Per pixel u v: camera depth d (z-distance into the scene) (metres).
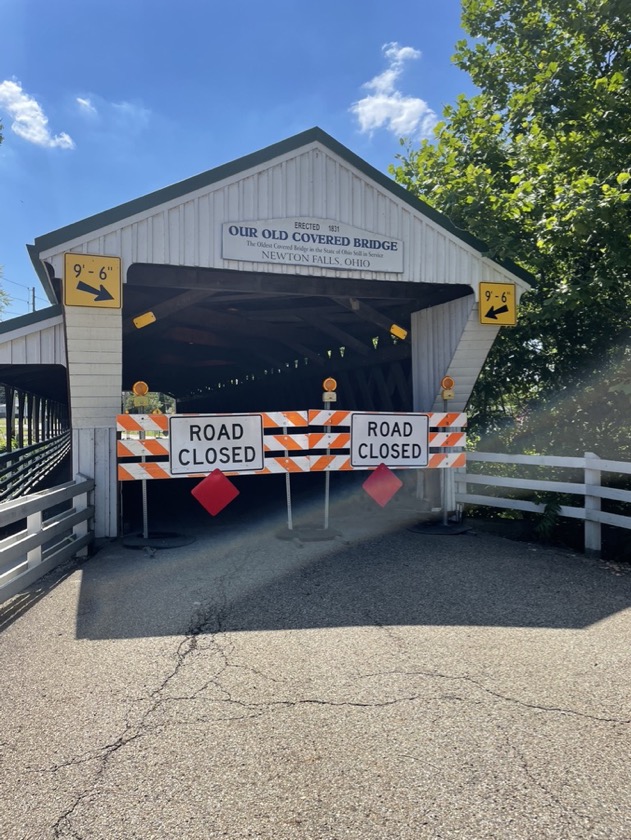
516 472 9.25
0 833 2.21
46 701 3.19
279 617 4.44
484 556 6.18
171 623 4.32
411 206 7.50
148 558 6.13
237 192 6.74
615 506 7.61
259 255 6.84
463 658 3.72
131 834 2.20
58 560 5.56
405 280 7.51
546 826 2.22
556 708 3.10
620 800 2.37
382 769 2.58
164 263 6.46
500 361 10.20
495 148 10.39
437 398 8.62
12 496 8.72
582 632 4.14
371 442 7.20
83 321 6.27
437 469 8.14
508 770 2.57
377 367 10.69
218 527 7.85
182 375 21.75
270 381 17.12
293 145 6.89
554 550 6.52
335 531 7.15
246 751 2.72
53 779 2.52
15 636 4.09
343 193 7.21
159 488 13.48
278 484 13.27
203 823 2.26
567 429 9.46
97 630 4.20
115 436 6.78
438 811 2.31
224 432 6.72
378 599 4.84
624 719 2.99
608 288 8.38
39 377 12.42
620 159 8.61
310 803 2.36
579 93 9.68
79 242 6.16
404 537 7.05
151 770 2.58
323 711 3.07
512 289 8.05
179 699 3.21
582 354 9.53
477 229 9.40
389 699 3.19
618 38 9.50
